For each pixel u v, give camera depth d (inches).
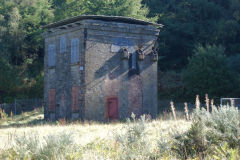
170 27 2066.9
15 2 2114.9
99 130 667.4
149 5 2257.6
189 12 2140.7
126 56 1128.8
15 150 325.4
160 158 315.0
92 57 1080.8
